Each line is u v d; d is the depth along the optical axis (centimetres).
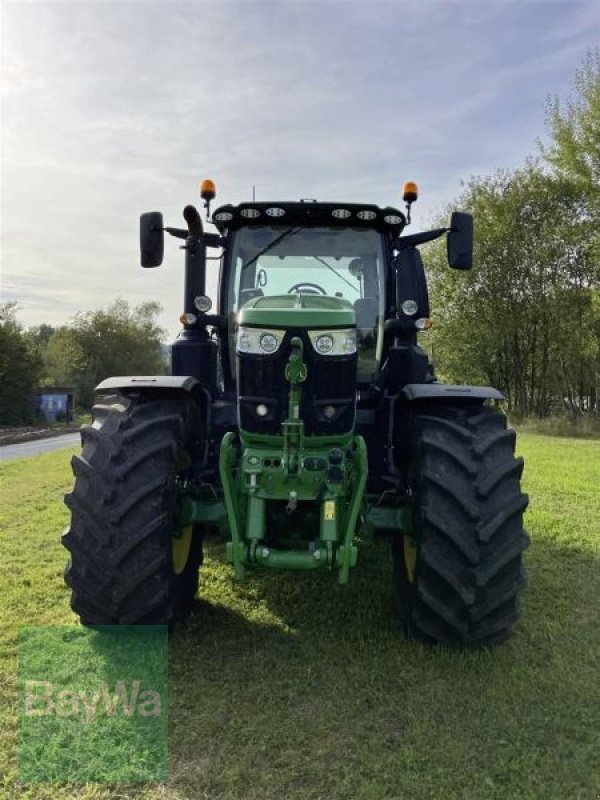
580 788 216
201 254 386
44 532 550
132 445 301
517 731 245
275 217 394
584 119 1884
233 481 310
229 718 253
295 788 214
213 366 393
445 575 289
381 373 402
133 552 287
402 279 391
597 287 2039
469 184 2305
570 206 2198
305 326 296
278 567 292
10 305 3478
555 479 838
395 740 240
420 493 301
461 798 209
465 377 2405
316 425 301
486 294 2289
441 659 298
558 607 379
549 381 2305
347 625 346
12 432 2689
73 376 5112
